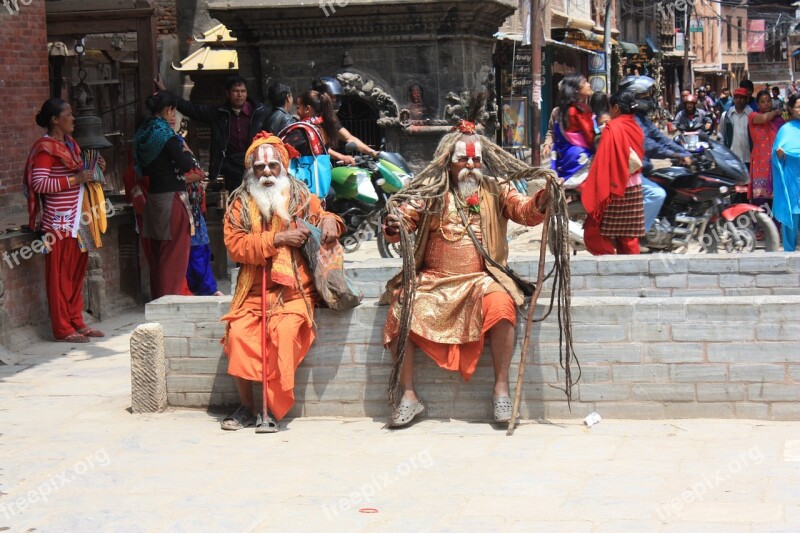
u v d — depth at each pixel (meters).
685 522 4.84
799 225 11.45
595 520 4.91
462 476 5.62
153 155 9.98
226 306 7.02
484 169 6.98
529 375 6.63
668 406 6.49
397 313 6.62
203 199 10.73
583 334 6.54
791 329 6.31
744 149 14.98
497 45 24.97
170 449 6.26
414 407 6.62
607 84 30.41
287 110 10.34
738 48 68.25
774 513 4.91
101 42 19.58
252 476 5.72
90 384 7.97
